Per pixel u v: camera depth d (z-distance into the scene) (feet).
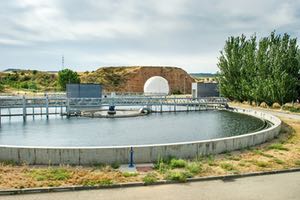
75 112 115.44
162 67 431.43
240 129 86.63
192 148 45.85
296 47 138.41
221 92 180.45
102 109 126.21
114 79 404.98
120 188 32.86
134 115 116.57
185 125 93.66
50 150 41.32
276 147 53.11
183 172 37.50
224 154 48.49
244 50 169.07
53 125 91.09
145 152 43.16
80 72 440.86
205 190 32.35
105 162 41.96
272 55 147.64
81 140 69.21
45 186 32.35
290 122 92.27
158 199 29.60
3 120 101.55
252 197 30.35
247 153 49.16
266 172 38.91
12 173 36.88
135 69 422.41
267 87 140.46
